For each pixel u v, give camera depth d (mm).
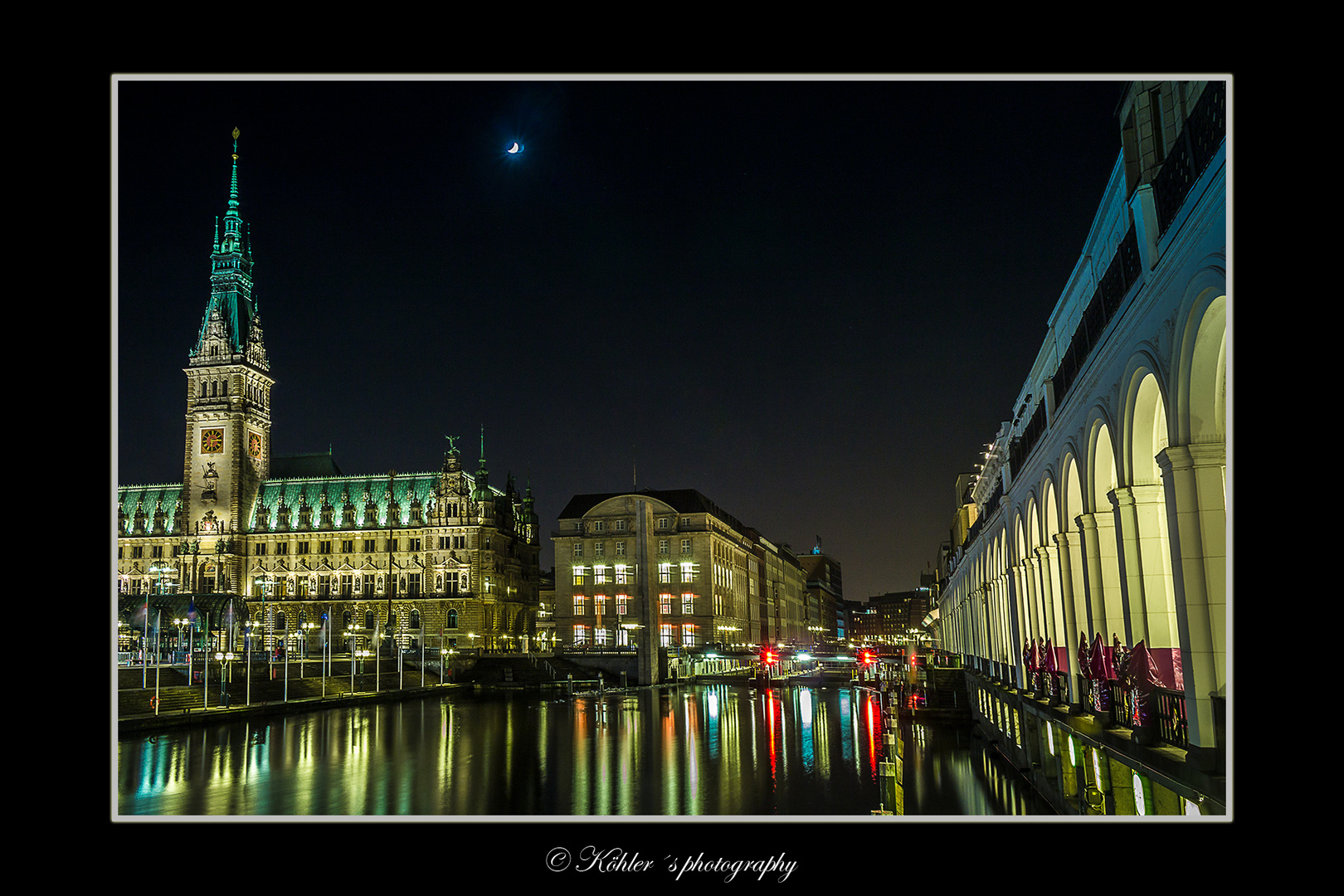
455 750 56094
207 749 53938
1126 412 18797
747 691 118688
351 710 83938
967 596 71875
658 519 154375
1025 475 34312
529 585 177500
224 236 172750
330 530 162500
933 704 70312
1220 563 14578
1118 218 18672
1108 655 21938
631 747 58781
